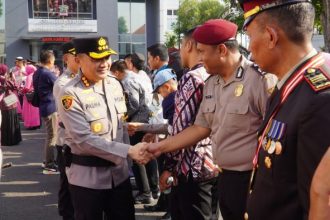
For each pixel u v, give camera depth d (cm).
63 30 2344
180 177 283
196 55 286
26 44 2317
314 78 140
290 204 147
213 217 292
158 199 468
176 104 278
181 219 298
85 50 275
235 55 244
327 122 129
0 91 835
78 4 2353
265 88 230
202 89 269
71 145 285
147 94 481
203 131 263
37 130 1080
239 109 236
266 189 154
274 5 154
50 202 502
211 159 281
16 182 590
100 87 287
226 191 248
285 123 145
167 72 356
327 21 651
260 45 159
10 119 858
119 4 2670
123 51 2705
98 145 272
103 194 286
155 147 270
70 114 273
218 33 240
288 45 154
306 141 134
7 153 795
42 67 630
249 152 236
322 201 121
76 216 289
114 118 289
